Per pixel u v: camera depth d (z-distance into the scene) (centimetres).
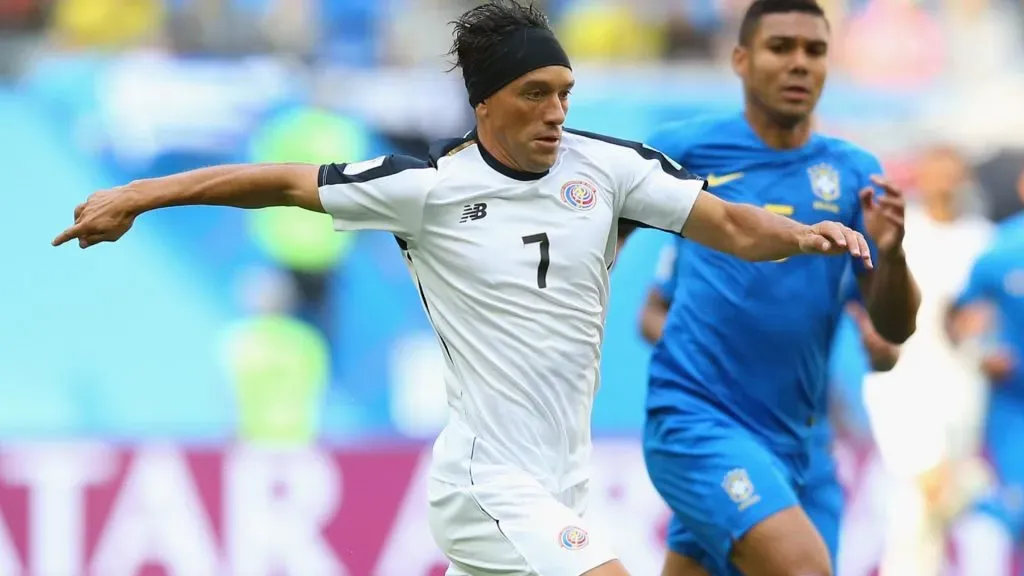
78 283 3675
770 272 2038
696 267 2080
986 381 3381
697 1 4428
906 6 4481
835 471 2178
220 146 3788
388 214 1569
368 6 4188
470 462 1577
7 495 2984
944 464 3341
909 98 4072
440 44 4191
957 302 3412
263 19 4131
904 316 2006
